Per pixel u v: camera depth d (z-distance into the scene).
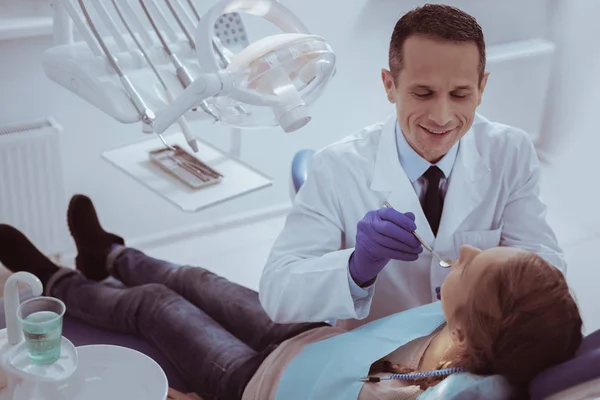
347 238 1.84
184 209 1.52
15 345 1.44
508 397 1.36
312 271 1.69
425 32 1.52
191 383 1.88
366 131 1.87
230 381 1.77
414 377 1.48
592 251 3.30
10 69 2.71
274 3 1.47
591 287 3.05
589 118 3.58
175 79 1.56
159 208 3.25
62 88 2.82
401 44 1.56
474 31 1.53
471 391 1.35
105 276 2.41
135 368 1.54
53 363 1.41
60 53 1.56
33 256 2.28
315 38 1.41
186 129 1.57
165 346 1.92
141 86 1.54
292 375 1.64
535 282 1.30
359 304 1.71
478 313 1.33
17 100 2.78
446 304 1.40
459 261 1.40
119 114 1.48
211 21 1.41
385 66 3.46
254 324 1.97
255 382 1.71
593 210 3.51
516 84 3.71
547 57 3.70
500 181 1.85
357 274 1.64
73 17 1.54
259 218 3.50
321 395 1.57
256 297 2.04
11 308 1.42
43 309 1.42
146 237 3.28
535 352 1.32
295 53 1.38
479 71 1.55
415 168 1.77
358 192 1.80
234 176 1.63
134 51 1.57
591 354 1.28
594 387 1.27
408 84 1.55
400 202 1.78
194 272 2.16
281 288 1.73
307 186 1.82
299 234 1.80
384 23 3.36
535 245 1.85
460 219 1.80
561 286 1.31
